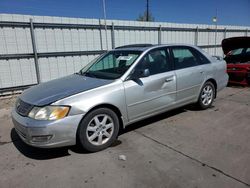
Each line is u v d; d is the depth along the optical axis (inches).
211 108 205.9
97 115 130.1
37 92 137.5
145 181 103.5
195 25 456.4
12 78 281.7
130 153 129.3
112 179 106.1
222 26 520.1
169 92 164.6
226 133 151.2
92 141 130.5
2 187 103.8
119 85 138.3
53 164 121.4
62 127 117.9
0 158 130.0
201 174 106.6
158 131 158.2
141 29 376.8
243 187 96.7
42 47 295.3
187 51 184.5
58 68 312.0
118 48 182.5
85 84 138.6
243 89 285.4
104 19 335.6
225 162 115.7
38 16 284.4
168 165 115.3
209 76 194.9
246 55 325.7
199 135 149.5
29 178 109.8
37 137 116.9
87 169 115.2
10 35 271.0
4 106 245.0
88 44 330.3
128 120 145.8
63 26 304.5
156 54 162.9
